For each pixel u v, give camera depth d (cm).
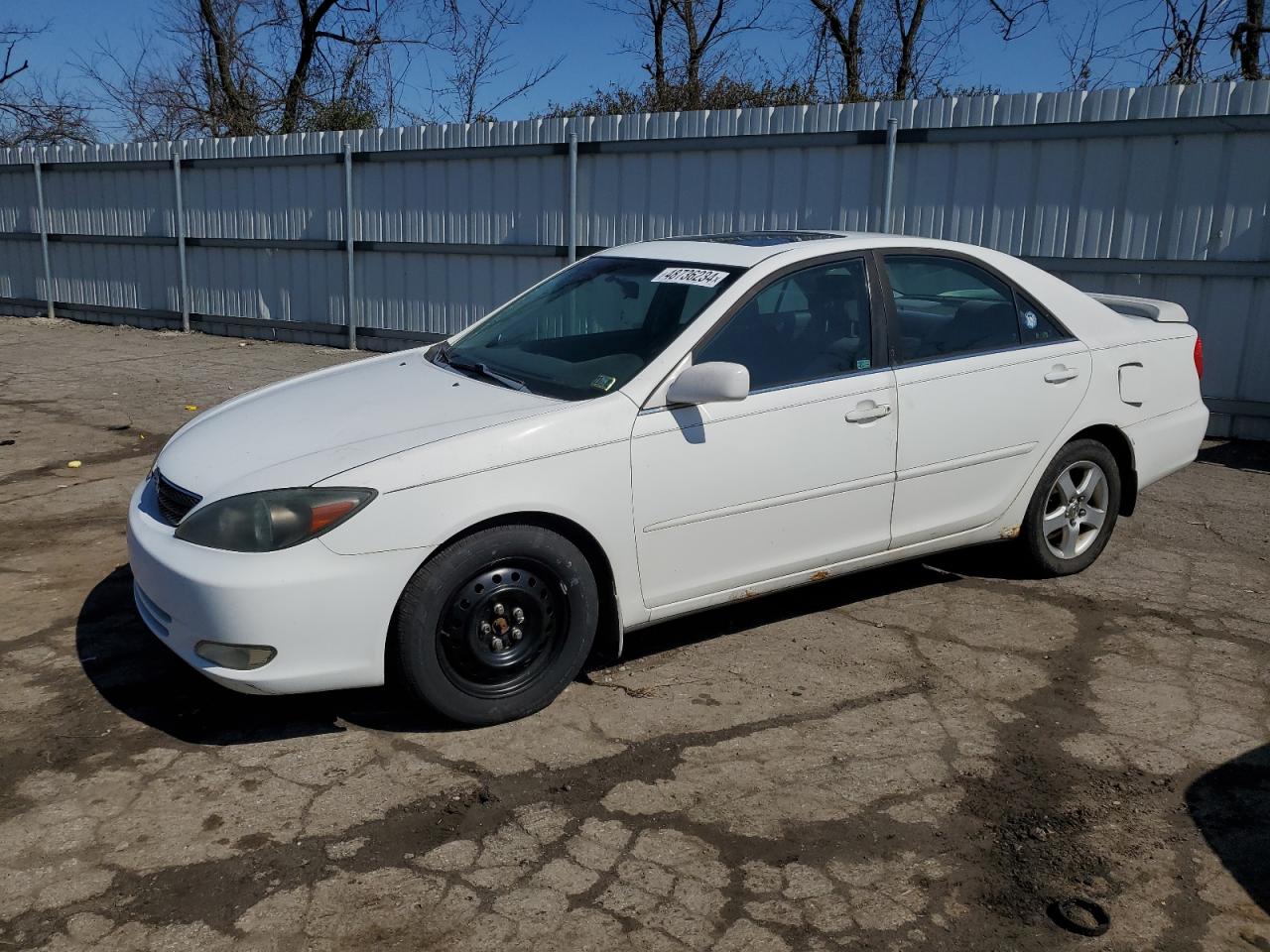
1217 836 325
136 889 296
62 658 437
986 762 364
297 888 297
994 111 891
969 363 467
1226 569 550
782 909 290
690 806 337
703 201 1045
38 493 684
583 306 462
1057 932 283
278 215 1370
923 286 470
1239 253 817
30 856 310
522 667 382
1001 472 486
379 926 282
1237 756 369
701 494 402
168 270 1509
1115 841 322
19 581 523
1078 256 881
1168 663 440
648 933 280
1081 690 416
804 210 992
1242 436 849
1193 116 812
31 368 1181
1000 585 524
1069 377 497
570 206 1122
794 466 420
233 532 344
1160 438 542
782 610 494
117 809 332
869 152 950
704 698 407
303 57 2311
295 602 338
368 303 1320
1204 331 846
